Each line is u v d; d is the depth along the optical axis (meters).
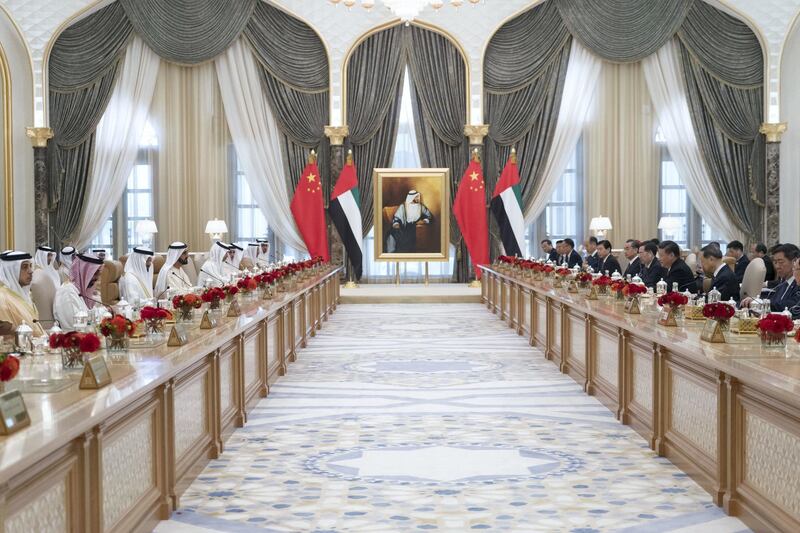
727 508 4.40
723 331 5.43
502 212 18.06
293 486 4.96
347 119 18.44
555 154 18.52
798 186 18.00
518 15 18.28
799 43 17.77
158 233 18.53
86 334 4.06
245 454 5.72
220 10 18.00
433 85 18.42
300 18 18.11
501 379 8.65
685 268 9.38
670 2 18.11
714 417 4.66
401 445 5.95
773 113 18.02
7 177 16.83
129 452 3.85
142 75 18.06
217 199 18.62
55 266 11.81
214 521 4.33
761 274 9.84
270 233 18.94
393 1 13.52
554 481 5.05
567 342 8.98
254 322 6.88
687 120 18.47
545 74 18.44
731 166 18.31
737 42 18.11
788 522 3.75
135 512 3.90
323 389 8.12
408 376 8.82
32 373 4.05
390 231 18.38
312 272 13.70
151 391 4.12
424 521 4.33
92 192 17.89
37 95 17.38
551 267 12.09
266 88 18.33
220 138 18.58
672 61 18.44
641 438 6.14
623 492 4.82
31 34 17.27
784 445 3.82
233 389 6.46
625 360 6.57
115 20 17.75
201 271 12.17
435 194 18.34
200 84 18.42
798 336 5.04
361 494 4.81
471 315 14.80
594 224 17.73
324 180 18.52
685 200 18.81
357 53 18.33
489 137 18.44
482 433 6.32
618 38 18.17
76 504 3.18
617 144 18.70
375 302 16.84
